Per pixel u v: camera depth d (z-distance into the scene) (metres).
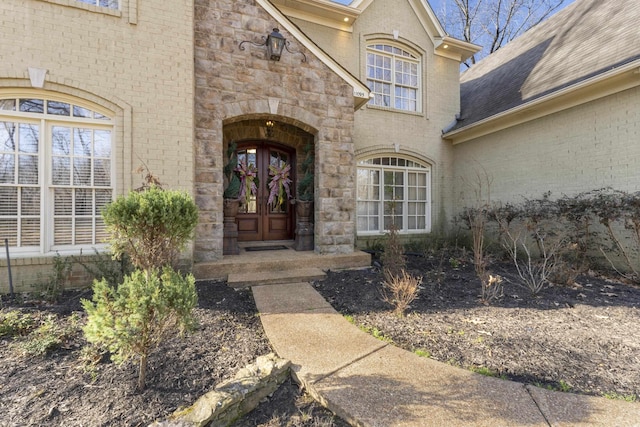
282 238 7.55
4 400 2.04
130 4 4.48
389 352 2.71
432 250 7.89
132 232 2.76
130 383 2.22
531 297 4.33
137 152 4.55
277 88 5.63
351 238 6.22
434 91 9.43
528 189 7.54
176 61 4.74
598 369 2.49
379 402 2.04
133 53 4.52
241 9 5.41
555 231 6.58
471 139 9.06
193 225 3.06
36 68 4.08
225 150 6.73
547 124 7.12
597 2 8.34
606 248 5.89
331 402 2.06
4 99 4.07
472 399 2.07
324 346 2.81
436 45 9.34
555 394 2.14
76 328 3.04
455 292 4.53
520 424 1.84
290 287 4.61
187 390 2.17
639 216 5.10
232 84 5.34
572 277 4.94
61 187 4.35
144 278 2.21
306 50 5.86
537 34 10.22
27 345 2.64
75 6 4.24
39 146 4.24
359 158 8.42
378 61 8.88
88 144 4.47
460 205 9.45
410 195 9.22
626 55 5.64
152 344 2.19
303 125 5.98
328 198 6.04
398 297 3.87
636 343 2.93
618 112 5.84
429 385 2.23
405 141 8.98
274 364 2.42
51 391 2.14
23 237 4.20
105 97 4.38
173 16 4.73
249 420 2.05
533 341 2.96
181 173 4.76
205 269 4.86
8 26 3.98
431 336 3.05
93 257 4.40
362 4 8.30
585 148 6.37
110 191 4.55
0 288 4.04
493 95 9.10
